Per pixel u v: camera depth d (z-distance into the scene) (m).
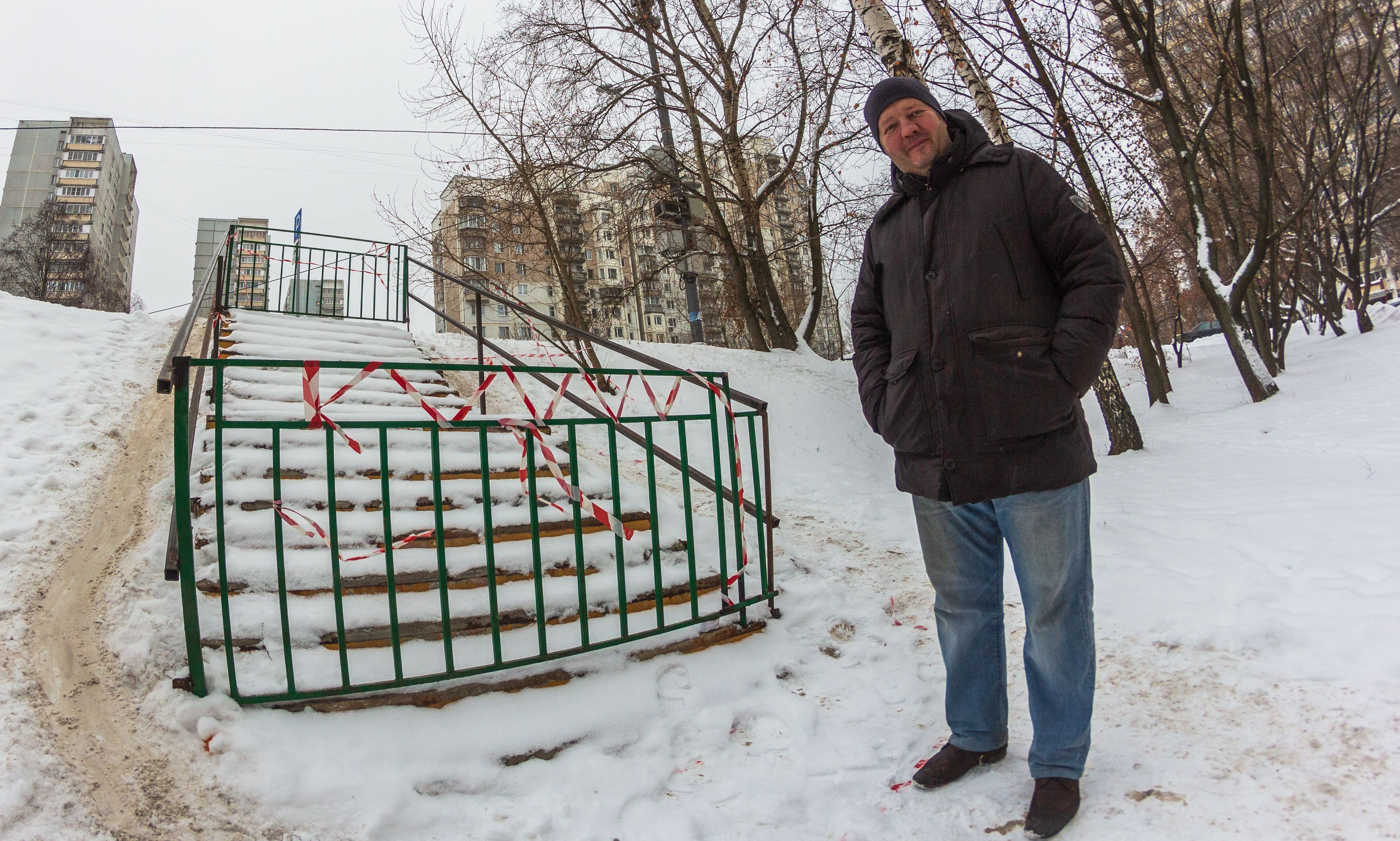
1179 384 18.28
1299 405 9.43
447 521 3.36
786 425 9.30
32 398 4.54
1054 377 1.84
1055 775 1.85
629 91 11.53
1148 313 19.53
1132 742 2.14
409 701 2.38
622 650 2.85
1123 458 7.75
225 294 6.92
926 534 2.18
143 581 2.79
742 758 2.41
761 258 12.99
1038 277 1.93
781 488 6.23
